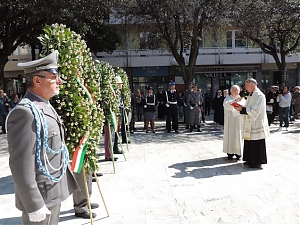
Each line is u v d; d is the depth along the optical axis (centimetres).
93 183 627
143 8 1562
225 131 800
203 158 827
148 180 641
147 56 2728
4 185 634
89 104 417
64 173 288
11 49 1762
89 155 431
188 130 1377
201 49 2767
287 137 1109
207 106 2223
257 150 709
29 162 246
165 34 1716
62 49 393
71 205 521
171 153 894
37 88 278
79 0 1405
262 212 471
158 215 470
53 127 276
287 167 711
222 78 2850
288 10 1667
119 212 484
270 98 1400
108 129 782
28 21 1625
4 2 1321
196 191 569
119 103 833
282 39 2028
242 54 2791
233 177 648
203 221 445
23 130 247
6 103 1488
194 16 1527
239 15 1542
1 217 476
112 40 2252
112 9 1689
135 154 884
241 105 708
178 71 2773
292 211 471
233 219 449
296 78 2903
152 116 1328
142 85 2786
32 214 243
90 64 455
